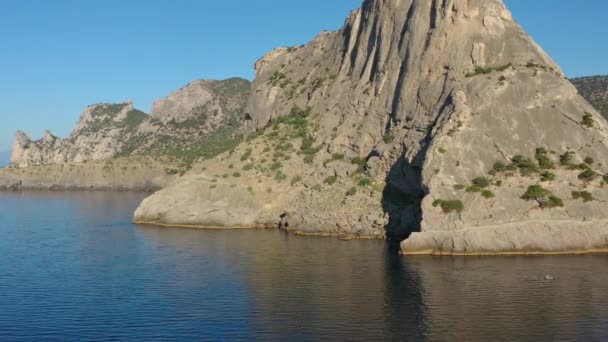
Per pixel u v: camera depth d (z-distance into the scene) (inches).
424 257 2465.6
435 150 2854.3
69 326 1631.4
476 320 1616.6
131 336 1544.0
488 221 2544.3
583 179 2704.2
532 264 2282.2
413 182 3179.1
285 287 2006.6
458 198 2640.3
